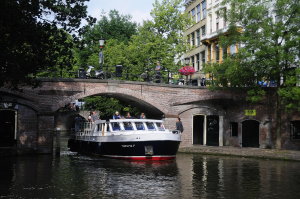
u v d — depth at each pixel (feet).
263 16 74.33
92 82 81.25
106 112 123.34
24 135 76.23
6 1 41.88
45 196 35.88
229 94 88.89
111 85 82.99
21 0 45.80
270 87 85.40
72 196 35.94
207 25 130.93
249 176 48.37
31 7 46.42
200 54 137.90
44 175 48.62
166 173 50.90
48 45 51.34
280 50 71.67
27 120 76.54
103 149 72.23
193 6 146.41
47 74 98.78
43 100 77.10
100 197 35.55
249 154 72.54
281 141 83.51
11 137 75.77
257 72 76.59
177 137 67.82
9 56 45.55
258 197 36.14
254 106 87.45
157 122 72.49
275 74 75.10
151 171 52.65
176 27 111.86
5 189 39.14
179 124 80.38
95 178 46.39
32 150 76.69
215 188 40.32
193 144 91.76
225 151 77.05
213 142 92.12
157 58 110.01
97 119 86.22
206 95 89.61
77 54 136.87
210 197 35.96
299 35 70.79
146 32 110.83
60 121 184.75
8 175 48.52
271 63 71.61
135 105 99.55
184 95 89.15
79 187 40.40
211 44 126.52
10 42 45.75
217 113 91.71
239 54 76.33
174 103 88.43
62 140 141.28
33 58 49.11
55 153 77.51
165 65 109.40
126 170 53.67
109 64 117.80
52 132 77.66
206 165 59.62
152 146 65.82
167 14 110.11
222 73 82.53
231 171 52.90
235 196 36.50
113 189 39.40
